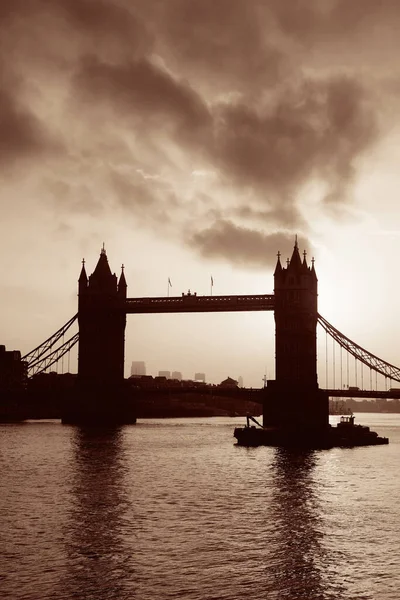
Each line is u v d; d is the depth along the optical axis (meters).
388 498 80.81
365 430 172.25
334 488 88.50
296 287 197.12
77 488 85.25
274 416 192.88
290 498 80.25
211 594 46.94
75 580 49.19
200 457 125.56
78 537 60.19
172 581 49.22
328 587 48.34
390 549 57.28
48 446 140.88
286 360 195.62
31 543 58.22
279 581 49.44
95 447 140.25
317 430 161.38
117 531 62.41
